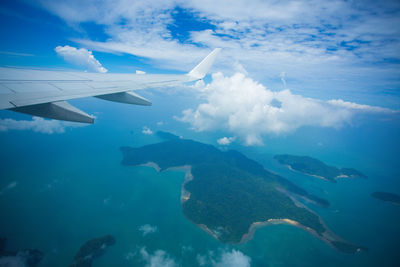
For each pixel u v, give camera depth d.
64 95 7.34
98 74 11.58
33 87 7.41
